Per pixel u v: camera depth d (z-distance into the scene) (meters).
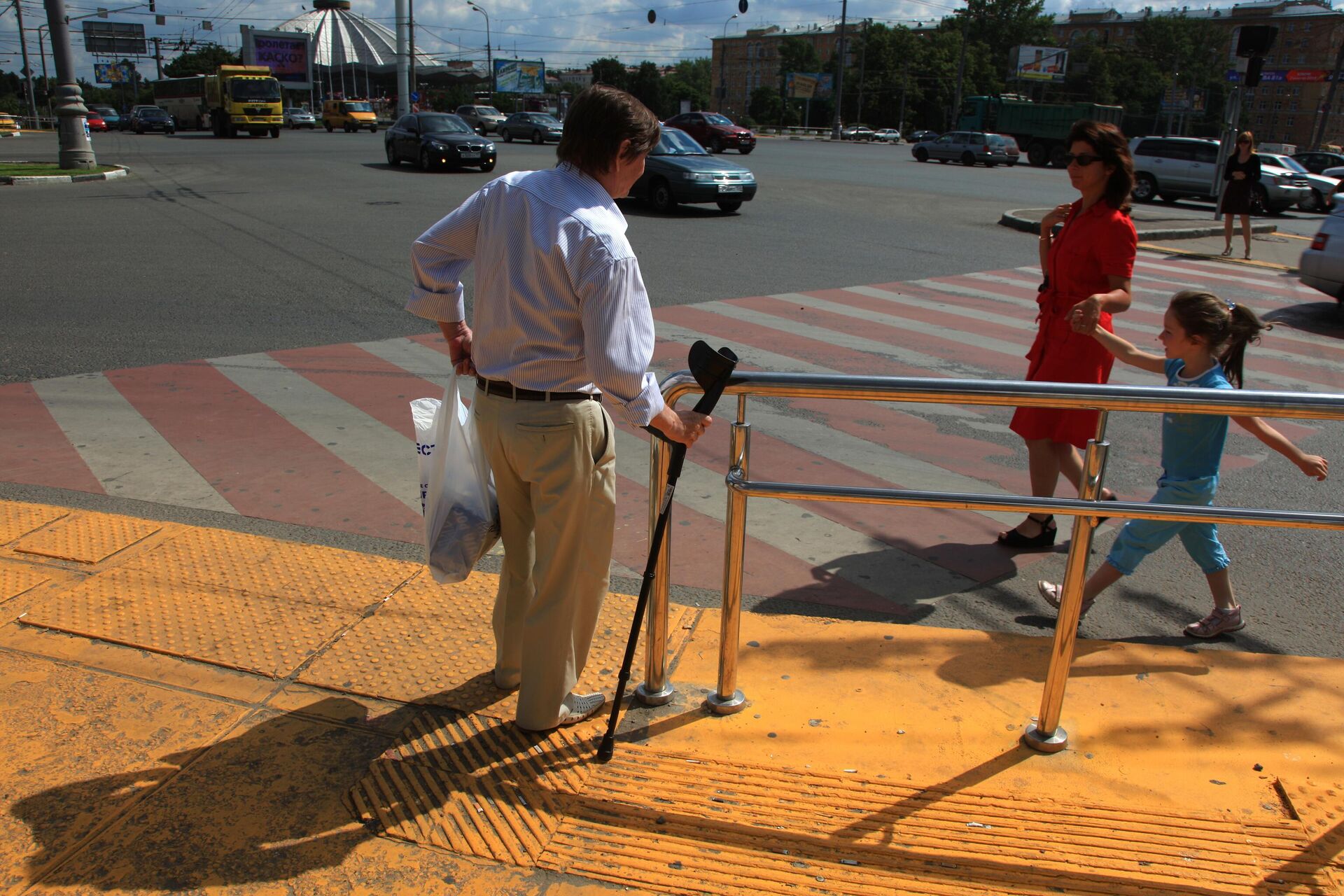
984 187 25.11
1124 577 4.16
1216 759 2.73
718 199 17.14
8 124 52.59
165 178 21.78
